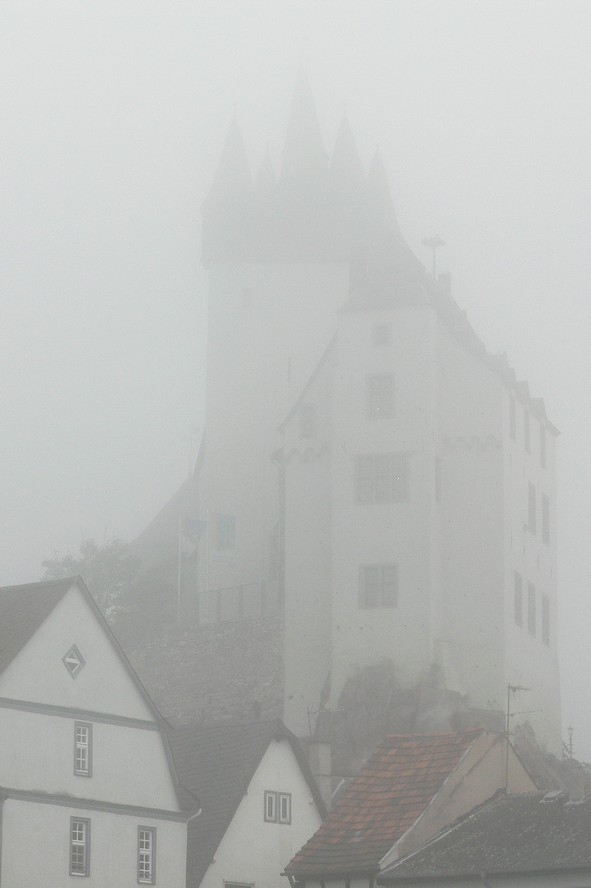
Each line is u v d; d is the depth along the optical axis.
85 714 63.12
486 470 103.56
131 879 63.16
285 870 53.28
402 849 52.50
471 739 55.62
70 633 63.47
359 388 104.69
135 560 122.88
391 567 102.25
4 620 63.75
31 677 61.97
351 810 55.03
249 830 67.19
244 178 127.44
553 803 52.34
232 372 123.81
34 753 61.47
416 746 56.72
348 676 101.62
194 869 65.56
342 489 104.00
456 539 103.38
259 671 106.06
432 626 101.00
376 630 101.75
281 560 111.88
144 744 64.69
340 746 97.75
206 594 117.06
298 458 107.62
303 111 128.75
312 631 104.94
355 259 111.75
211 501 121.75
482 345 110.25
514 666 102.88
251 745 69.19
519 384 108.31
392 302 105.00
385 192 127.50
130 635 117.38
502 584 102.25
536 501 110.19
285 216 124.88
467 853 50.94
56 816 61.50
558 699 110.75
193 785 69.00
